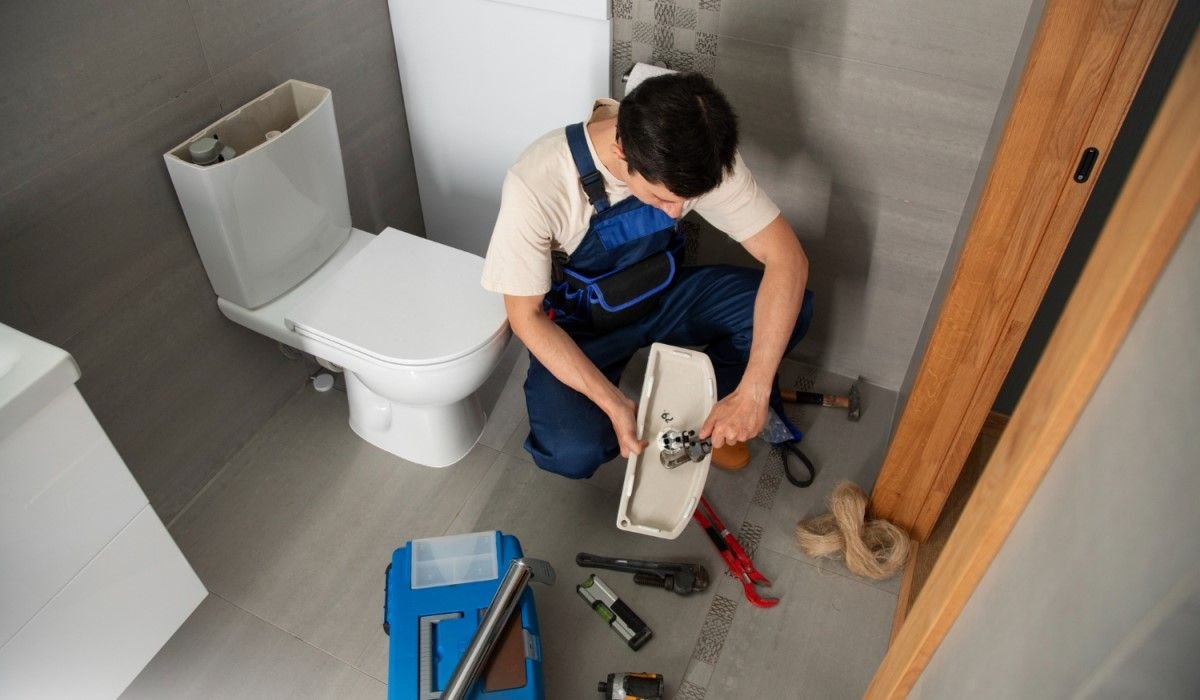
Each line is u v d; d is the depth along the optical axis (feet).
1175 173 1.38
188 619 5.63
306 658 5.48
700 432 5.34
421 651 4.84
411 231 8.10
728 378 6.11
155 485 6.04
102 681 4.69
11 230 4.64
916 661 2.94
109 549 4.39
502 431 6.81
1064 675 1.42
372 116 7.07
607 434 5.70
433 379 5.57
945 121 5.57
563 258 5.62
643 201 4.88
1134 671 1.09
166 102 5.25
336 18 6.35
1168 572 1.05
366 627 5.63
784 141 6.16
